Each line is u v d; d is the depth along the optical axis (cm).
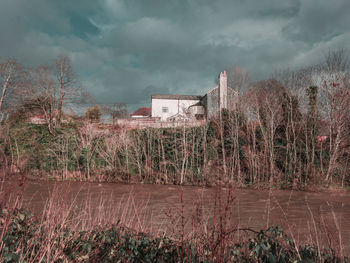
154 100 4572
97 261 360
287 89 2308
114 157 2191
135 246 376
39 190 1361
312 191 1650
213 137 2170
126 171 2061
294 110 2231
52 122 2602
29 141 2336
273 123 2222
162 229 539
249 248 333
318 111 2131
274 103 2331
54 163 2203
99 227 450
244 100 2419
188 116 2306
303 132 2105
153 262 346
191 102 4572
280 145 2127
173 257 335
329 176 1836
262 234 358
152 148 2172
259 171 1938
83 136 2347
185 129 2181
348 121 1959
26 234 347
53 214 408
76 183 1891
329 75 2069
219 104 2520
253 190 1658
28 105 2794
